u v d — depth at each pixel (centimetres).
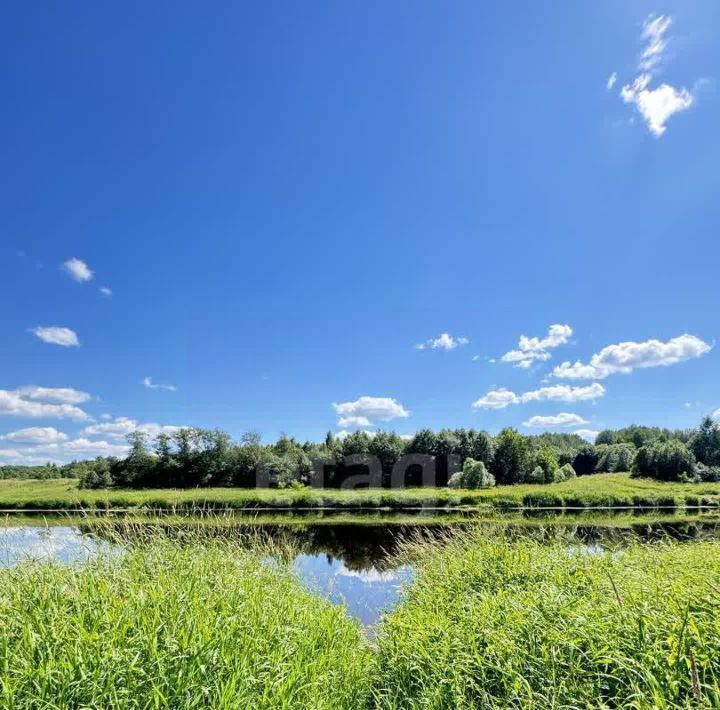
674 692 225
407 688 349
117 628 285
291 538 1493
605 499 2814
